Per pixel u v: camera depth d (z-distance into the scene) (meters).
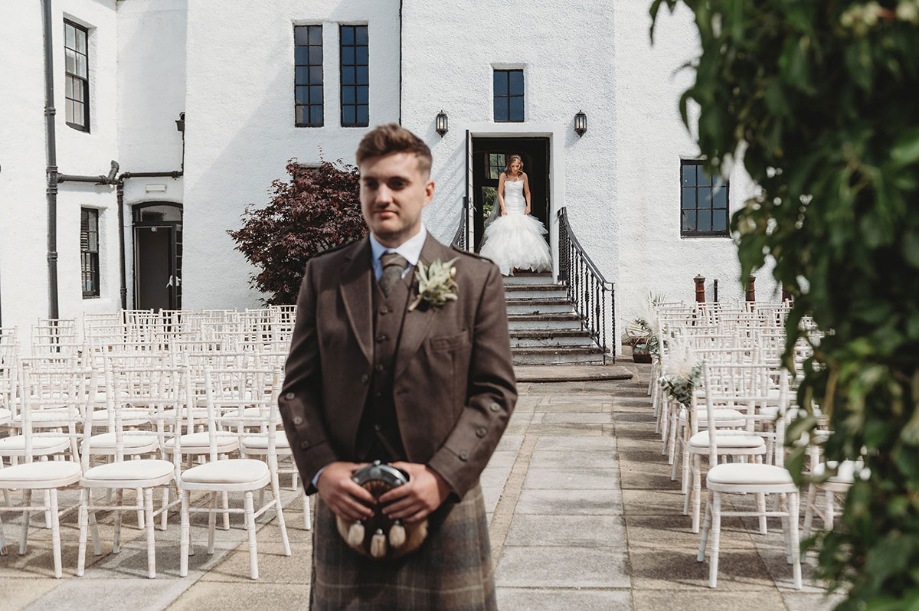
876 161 1.18
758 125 1.33
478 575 2.04
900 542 1.18
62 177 13.32
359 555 2.03
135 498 5.61
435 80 13.01
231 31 14.30
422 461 1.99
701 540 4.05
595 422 7.70
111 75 15.01
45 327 9.30
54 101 13.09
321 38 14.40
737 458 5.95
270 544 4.54
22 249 12.37
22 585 3.88
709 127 1.30
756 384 5.50
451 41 13.02
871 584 1.22
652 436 7.07
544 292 12.70
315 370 2.14
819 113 1.30
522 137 13.39
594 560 4.07
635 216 14.36
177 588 3.83
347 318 2.05
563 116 13.04
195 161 14.27
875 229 1.15
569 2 13.03
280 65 14.27
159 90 15.15
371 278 2.09
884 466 1.30
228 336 7.71
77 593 3.77
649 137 14.38
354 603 2.03
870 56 1.15
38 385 5.66
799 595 3.61
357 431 2.02
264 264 12.93
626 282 14.38
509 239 12.83
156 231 15.36
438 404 2.00
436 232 12.99
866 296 1.26
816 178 1.26
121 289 15.13
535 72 13.03
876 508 1.31
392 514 1.89
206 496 5.69
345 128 14.28
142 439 5.02
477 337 2.08
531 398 9.12
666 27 14.37
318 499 2.17
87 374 4.82
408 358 1.99
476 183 14.47
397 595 2.02
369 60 14.28
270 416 4.30
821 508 4.23
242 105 14.30
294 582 3.90
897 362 1.23
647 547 4.27
